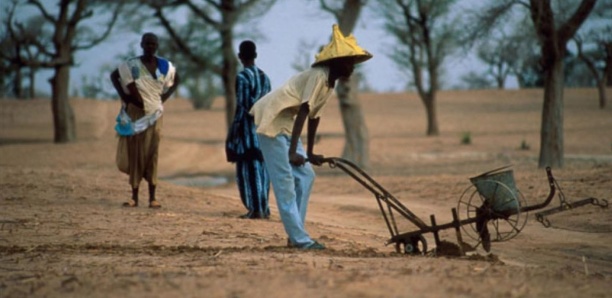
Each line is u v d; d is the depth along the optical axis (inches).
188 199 829.2
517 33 1419.8
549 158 1352.1
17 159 2207.2
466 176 1135.6
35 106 3927.2
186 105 4810.5
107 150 2385.6
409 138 2810.0
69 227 584.1
